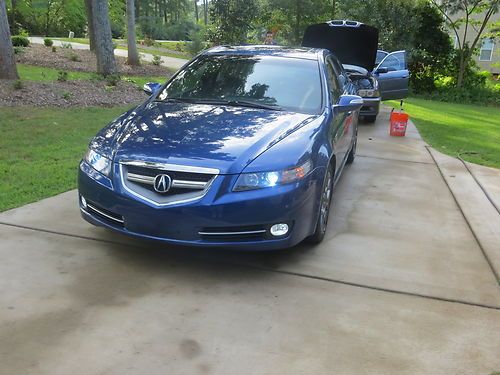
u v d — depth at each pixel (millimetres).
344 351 2973
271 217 3631
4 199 5141
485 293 3760
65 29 45906
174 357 2850
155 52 31469
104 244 4273
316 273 3939
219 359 2850
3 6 11461
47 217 4758
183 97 5055
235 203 3547
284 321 3258
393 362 2893
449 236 4867
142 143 3895
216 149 3768
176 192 3621
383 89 13180
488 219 5414
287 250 4348
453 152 9156
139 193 3670
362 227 4988
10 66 11742
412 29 23125
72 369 2713
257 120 4340
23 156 6711
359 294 3648
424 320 3350
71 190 5570
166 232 3641
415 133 11062
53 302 3365
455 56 24125
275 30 23453
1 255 3982
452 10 23688
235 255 4191
